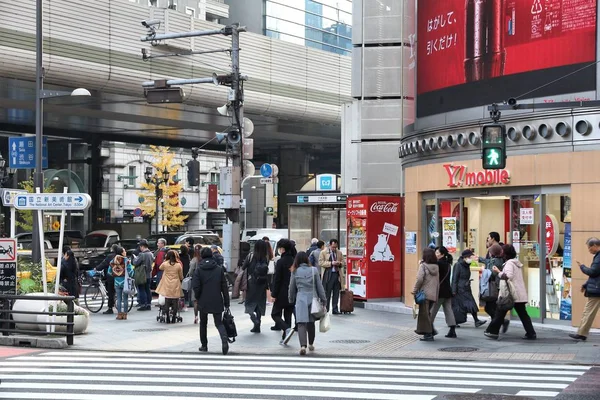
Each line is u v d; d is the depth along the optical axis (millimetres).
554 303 18812
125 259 22484
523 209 19531
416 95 23078
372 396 10664
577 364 13812
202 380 12219
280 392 11055
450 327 17406
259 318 18766
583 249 17938
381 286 24594
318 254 22391
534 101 19016
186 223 85938
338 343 16875
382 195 24766
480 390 11094
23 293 19969
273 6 64688
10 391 11336
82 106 39719
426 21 22531
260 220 68000
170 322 21453
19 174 58094
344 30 74062
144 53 30281
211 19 66750
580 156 18078
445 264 17359
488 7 20234
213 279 15773
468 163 20594
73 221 65438
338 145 60719
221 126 47219
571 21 18391
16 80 32594
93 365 14180
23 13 31156
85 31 33281
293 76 44188
